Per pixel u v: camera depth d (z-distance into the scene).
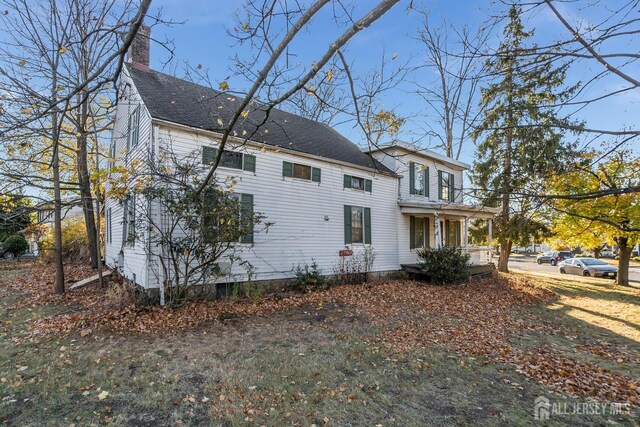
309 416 3.88
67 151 14.55
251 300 9.38
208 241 8.09
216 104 10.80
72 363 5.15
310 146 12.55
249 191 10.23
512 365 5.51
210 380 4.69
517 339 6.99
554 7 2.61
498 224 20.00
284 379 4.79
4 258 22.27
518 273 20.34
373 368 5.25
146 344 6.01
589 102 2.88
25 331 6.62
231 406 4.04
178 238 8.29
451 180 18.05
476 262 17.00
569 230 15.52
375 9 2.58
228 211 8.15
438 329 7.42
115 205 13.58
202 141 9.38
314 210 11.95
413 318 8.28
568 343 6.82
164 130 8.72
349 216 13.09
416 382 4.81
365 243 13.53
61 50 3.73
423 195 16.28
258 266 10.39
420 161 16.22
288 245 11.14
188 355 5.56
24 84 7.20
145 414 3.84
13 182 9.50
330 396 4.34
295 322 7.64
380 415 3.94
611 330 7.88
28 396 4.16
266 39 3.17
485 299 11.12
